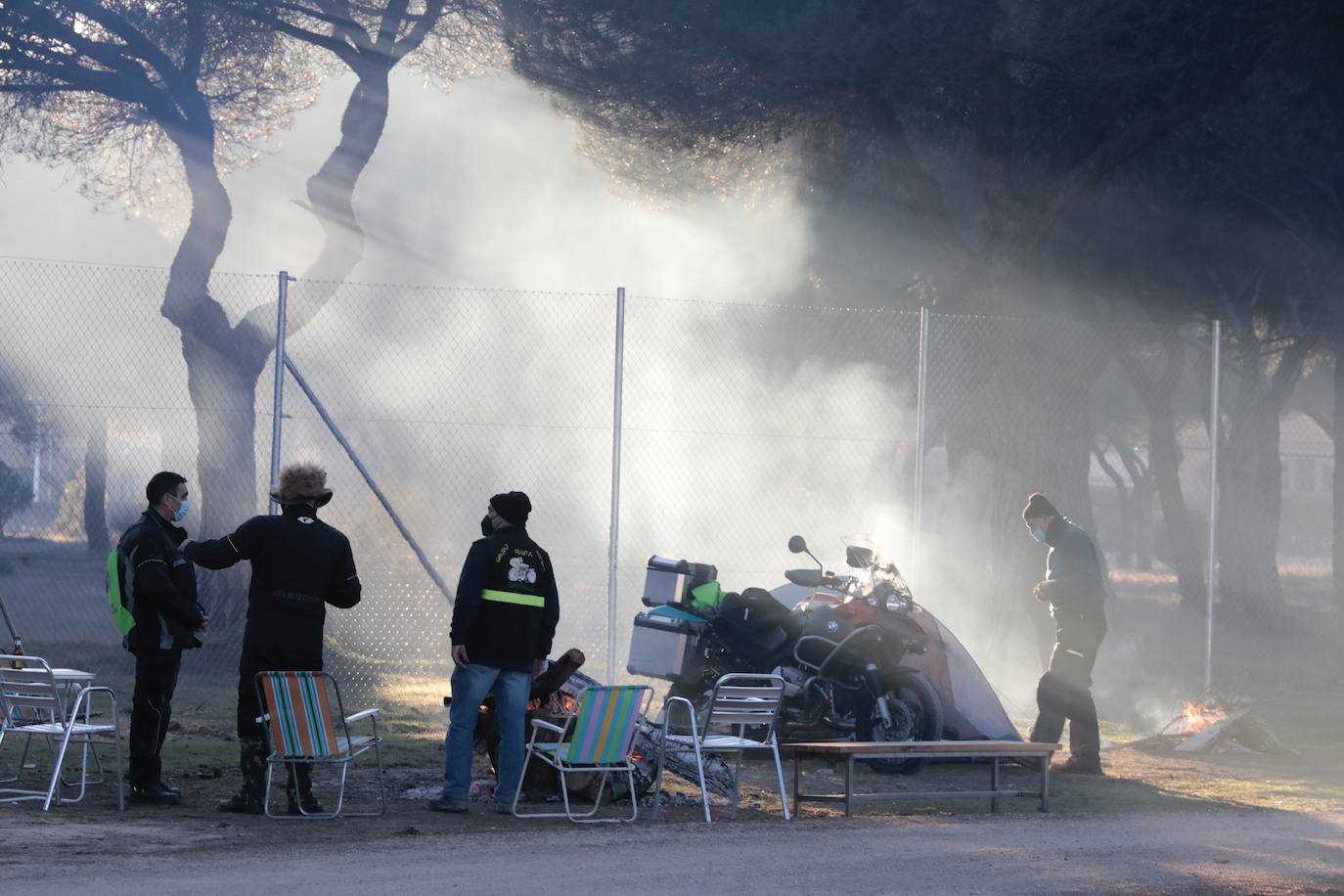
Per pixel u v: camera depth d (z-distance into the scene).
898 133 34.75
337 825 15.60
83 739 16.84
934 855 14.58
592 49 32.56
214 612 32.97
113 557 16.58
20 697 16.33
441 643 35.75
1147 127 33.47
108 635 36.84
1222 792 20.08
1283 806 18.89
